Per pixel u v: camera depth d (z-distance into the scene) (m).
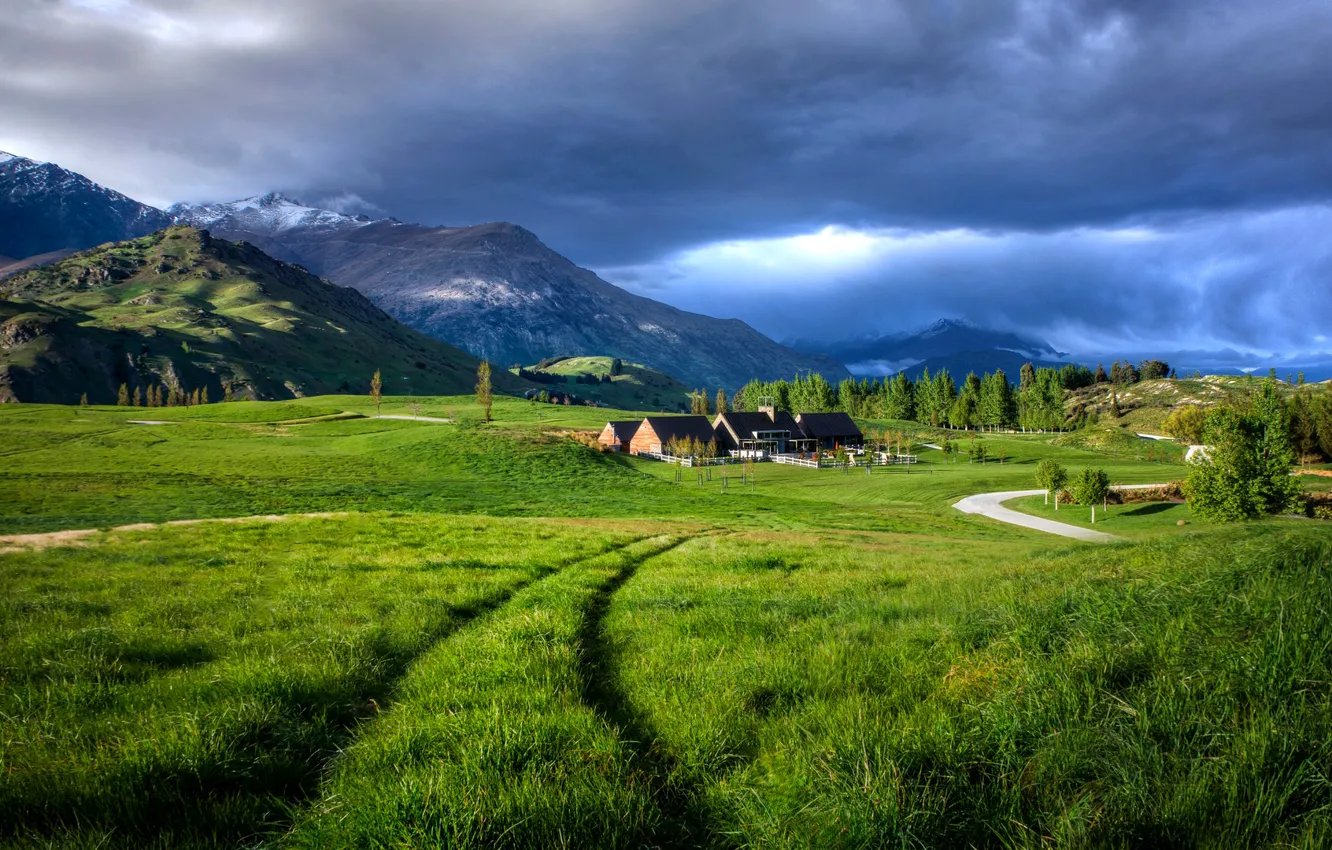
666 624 10.84
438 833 4.26
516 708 6.62
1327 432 77.75
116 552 19.70
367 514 31.77
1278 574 8.63
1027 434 157.88
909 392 186.50
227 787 5.39
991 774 4.77
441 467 89.50
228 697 7.00
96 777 5.17
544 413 161.25
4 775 5.22
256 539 22.94
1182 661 5.93
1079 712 5.32
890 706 6.33
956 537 42.94
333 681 7.82
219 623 11.07
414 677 8.27
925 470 99.62
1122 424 167.62
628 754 5.64
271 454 93.81
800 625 10.25
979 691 6.21
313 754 6.16
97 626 10.58
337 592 13.87
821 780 4.77
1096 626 7.44
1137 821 4.02
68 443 96.56
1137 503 59.94
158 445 99.31
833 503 69.50
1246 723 4.73
